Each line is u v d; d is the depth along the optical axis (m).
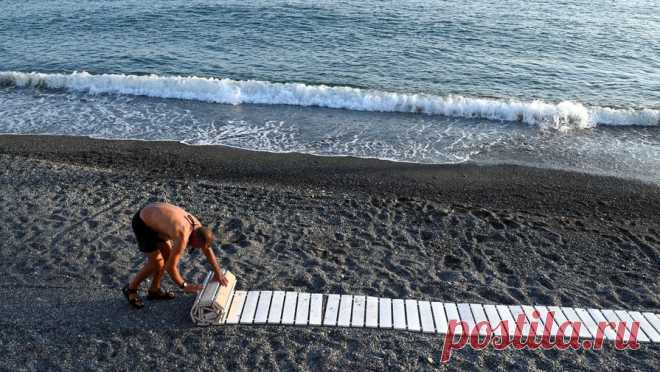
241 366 6.04
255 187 10.81
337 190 11.09
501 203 10.72
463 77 18.36
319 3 26.11
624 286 7.80
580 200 10.94
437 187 11.35
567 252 8.72
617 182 11.81
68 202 9.62
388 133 14.29
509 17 24.64
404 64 19.36
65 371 5.92
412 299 7.24
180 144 13.30
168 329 6.56
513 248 8.74
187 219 6.40
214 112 15.52
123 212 9.34
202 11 24.73
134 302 6.83
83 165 12.00
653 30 23.14
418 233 9.10
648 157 13.14
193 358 6.14
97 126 14.34
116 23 23.31
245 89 16.61
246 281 7.51
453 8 25.84
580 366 6.17
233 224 9.12
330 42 21.38
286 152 12.95
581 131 14.71
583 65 19.59
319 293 7.29
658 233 9.61
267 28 22.80
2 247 8.09
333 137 13.94
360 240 8.78
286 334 6.55
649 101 16.81
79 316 6.71
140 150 12.91
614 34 22.67
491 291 7.50
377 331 6.65
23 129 14.02
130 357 6.13
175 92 16.64
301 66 19.03
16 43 21.02
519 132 14.56
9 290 7.14
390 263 8.13
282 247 8.46
